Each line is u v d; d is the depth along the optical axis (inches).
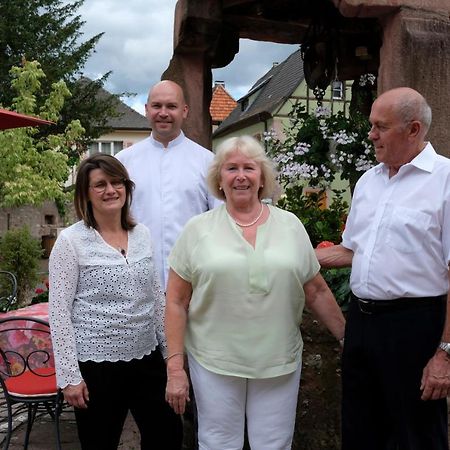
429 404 92.0
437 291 90.7
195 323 96.1
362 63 184.7
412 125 90.1
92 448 101.4
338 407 126.5
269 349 91.8
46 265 521.7
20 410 166.1
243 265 90.6
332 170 153.4
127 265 99.4
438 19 129.0
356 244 97.3
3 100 837.8
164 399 105.0
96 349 98.1
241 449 96.6
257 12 173.5
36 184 509.7
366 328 94.2
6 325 145.1
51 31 895.1
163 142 134.0
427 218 89.4
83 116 896.9
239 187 93.1
